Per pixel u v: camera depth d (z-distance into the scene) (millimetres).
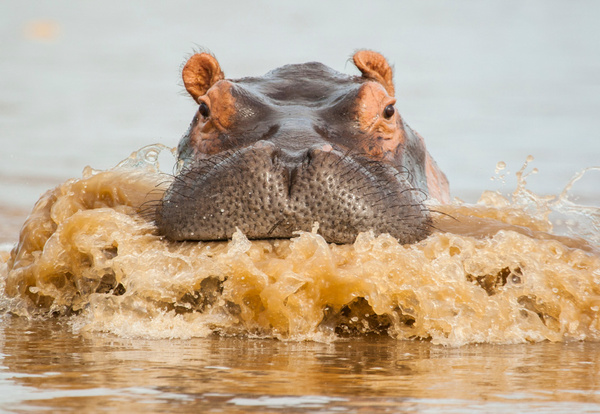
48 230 29562
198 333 23406
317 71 33438
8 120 109250
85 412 13836
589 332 24469
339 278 23156
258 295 23828
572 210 36469
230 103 29859
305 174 24766
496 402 15078
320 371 17875
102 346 21203
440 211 30781
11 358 19203
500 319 23625
